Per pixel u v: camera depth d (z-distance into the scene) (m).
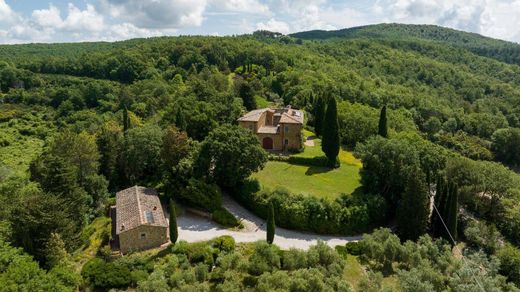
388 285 38.22
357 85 144.75
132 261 41.50
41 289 29.05
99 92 159.38
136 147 63.19
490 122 135.50
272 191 55.88
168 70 167.62
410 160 58.28
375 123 86.69
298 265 40.88
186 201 57.50
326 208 52.50
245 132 59.25
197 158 57.81
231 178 56.72
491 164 62.81
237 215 55.28
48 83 178.88
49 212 43.16
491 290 37.00
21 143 128.12
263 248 41.91
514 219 54.38
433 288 37.94
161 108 120.19
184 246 44.53
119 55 187.50
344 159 74.75
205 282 38.34
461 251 50.56
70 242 44.31
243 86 102.56
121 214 48.94
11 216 43.12
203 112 77.44
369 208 54.47
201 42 196.38
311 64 173.75
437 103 153.25
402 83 183.88
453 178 59.69
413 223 50.78
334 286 37.25
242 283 38.66
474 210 60.72
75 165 57.81
